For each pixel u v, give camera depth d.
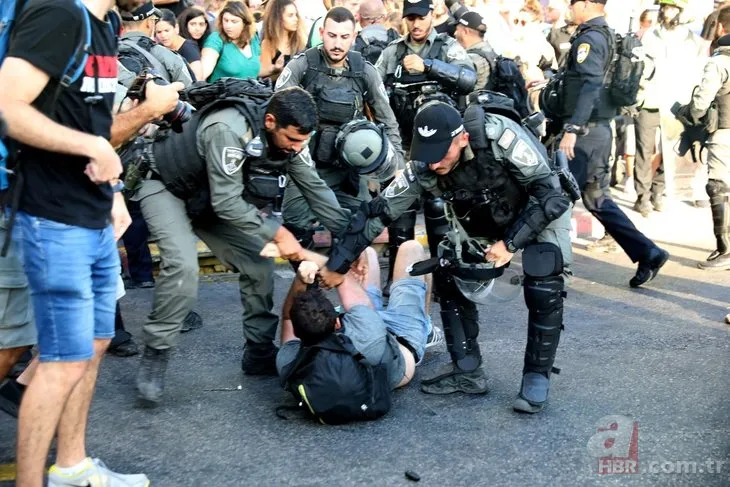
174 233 3.79
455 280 3.88
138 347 4.69
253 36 6.47
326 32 4.82
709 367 4.41
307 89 4.85
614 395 4.05
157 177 3.82
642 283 5.91
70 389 2.77
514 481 3.25
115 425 3.72
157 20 5.77
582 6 5.61
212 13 7.19
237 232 4.04
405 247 4.44
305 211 4.99
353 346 3.71
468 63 5.51
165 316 3.83
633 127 8.60
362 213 3.80
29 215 2.66
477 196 3.66
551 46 8.50
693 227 7.70
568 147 5.62
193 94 3.74
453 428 3.71
